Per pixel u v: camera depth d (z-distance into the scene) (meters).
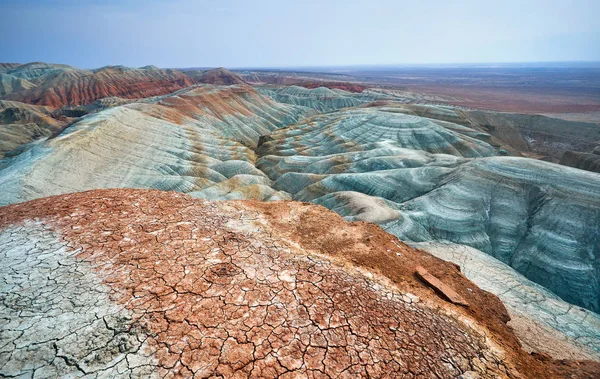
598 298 23.53
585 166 55.34
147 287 6.14
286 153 63.38
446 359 5.60
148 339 5.08
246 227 9.30
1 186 30.41
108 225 8.23
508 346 6.79
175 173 45.88
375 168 47.88
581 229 27.84
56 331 5.08
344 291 6.80
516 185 34.62
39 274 6.30
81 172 37.50
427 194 35.91
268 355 5.02
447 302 7.76
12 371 4.45
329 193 39.06
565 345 11.84
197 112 80.19
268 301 6.12
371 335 5.72
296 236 9.56
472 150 59.25
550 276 25.38
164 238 7.87
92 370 4.55
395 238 11.02
